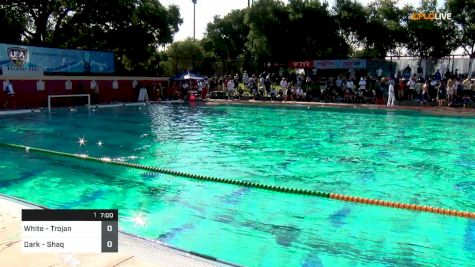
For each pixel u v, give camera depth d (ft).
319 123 44.83
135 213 16.70
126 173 22.85
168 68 104.53
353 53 93.91
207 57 116.98
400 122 45.50
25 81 60.34
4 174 22.67
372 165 24.94
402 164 25.27
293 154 28.09
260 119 48.52
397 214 16.35
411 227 15.11
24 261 9.84
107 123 44.93
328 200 18.07
